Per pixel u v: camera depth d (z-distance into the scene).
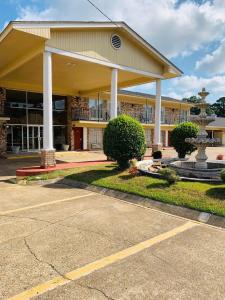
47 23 10.88
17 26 10.11
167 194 6.91
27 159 17.19
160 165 11.63
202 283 3.36
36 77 17.61
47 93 11.38
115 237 4.76
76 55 12.34
